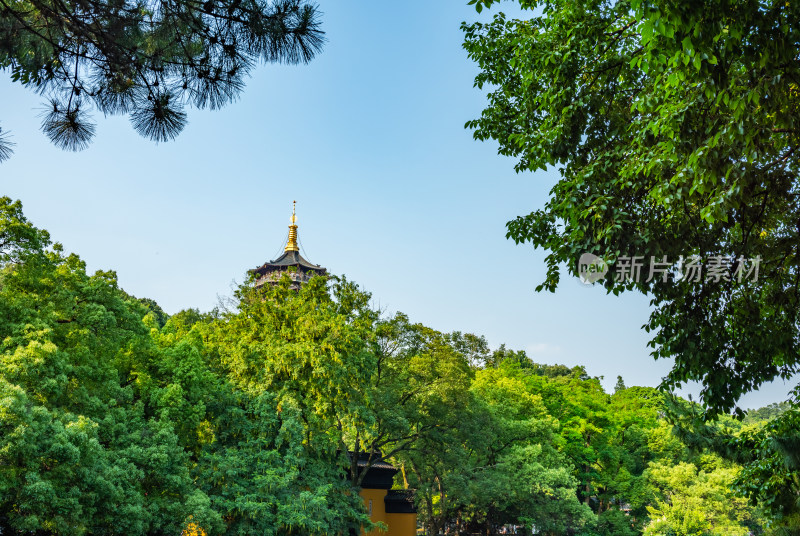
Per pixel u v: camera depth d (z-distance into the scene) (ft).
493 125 47.78
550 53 37.32
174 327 125.49
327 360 98.58
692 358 39.55
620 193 36.35
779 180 33.76
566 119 36.94
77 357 72.49
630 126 35.73
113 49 19.29
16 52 19.43
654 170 32.71
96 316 75.87
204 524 75.97
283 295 115.03
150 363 90.68
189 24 18.74
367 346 115.85
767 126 30.45
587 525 158.71
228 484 87.35
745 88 26.58
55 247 80.23
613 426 208.03
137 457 73.41
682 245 36.52
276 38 18.69
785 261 38.73
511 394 178.91
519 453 147.95
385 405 114.42
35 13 19.34
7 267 72.54
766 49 25.12
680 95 31.37
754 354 40.22
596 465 196.03
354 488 107.24
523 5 40.86
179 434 88.58
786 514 42.16
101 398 76.38
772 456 42.75
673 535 144.97
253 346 104.17
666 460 182.80
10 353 64.49
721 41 25.62
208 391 95.30
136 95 20.25
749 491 44.98
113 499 66.49
